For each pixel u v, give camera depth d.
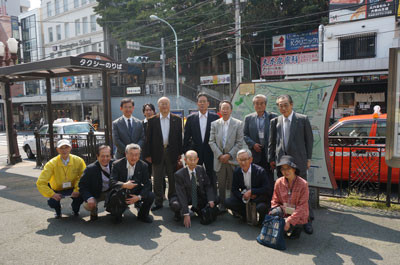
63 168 4.59
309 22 23.48
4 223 4.40
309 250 3.43
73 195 4.55
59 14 37.53
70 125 10.75
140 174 4.45
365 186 6.21
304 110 4.96
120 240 3.78
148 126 5.08
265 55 26.89
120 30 28.33
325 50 17.52
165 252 3.43
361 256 3.26
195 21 25.27
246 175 4.30
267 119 4.68
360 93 16.48
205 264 3.15
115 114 30.23
